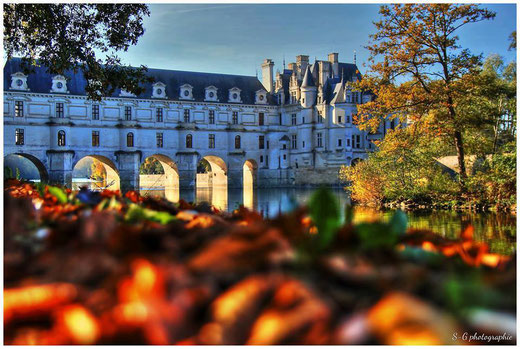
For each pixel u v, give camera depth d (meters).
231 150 100.25
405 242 2.76
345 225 2.11
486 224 25.33
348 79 99.75
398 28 35.69
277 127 104.00
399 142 38.28
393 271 1.69
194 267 1.69
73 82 86.31
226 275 1.67
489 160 37.53
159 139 93.62
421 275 1.62
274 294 1.41
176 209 3.76
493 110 37.72
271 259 1.69
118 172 89.06
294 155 103.25
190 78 98.88
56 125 83.19
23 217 2.40
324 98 98.19
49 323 1.43
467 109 38.78
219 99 100.19
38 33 23.30
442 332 1.23
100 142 87.94
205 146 98.00
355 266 1.70
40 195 4.66
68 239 2.19
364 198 41.38
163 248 2.00
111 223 2.14
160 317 1.35
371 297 1.50
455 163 44.88
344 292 1.52
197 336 1.36
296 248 1.95
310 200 2.06
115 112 89.62
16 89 80.94
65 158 83.38
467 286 1.44
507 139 46.62
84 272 1.65
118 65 28.11
